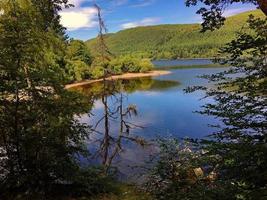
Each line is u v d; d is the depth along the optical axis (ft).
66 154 30.86
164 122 107.55
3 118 29.12
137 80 259.80
